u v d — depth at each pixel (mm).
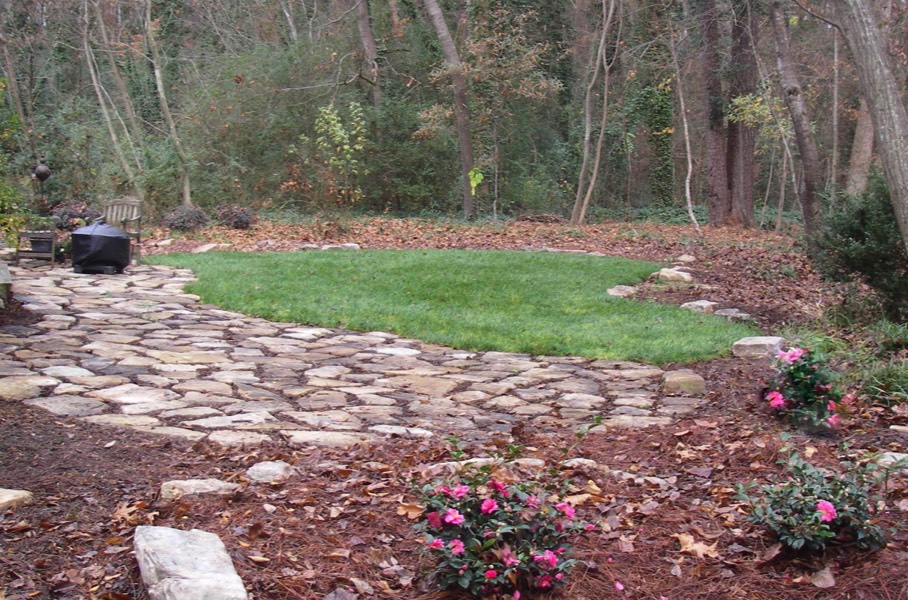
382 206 26844
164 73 27625
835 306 10430
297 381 7000
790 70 15984
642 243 18672
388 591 3402
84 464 4508
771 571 3670
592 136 29609
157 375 6898
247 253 14859
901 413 6215
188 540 3439
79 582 3303
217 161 23844
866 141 21875
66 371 6805
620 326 9641
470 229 20453
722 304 11375
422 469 4742
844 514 3713
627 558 3771
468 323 9547
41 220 15008
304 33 27656
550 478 4504
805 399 5965
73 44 27875
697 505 4367
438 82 25875
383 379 7211
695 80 31625
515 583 3324
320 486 4441
